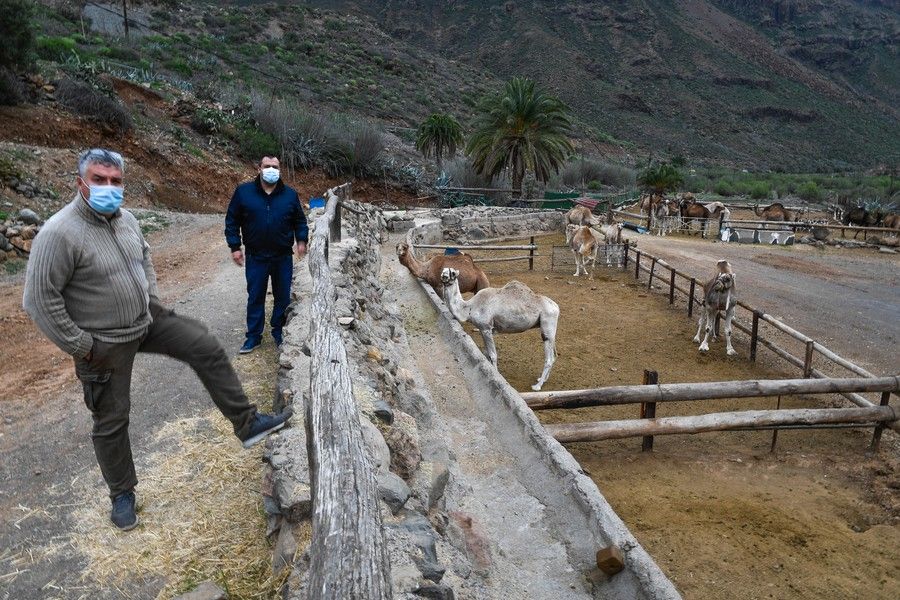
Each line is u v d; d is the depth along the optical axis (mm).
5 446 4492
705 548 5188
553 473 4758
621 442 7527
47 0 48875
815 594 4645
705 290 10820
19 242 11430
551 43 171500
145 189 21578
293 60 72375
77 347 2887
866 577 4859
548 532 4242
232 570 3074
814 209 40625
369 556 1863
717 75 174500
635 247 18453
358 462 2334
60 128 21016
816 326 12555
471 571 3520
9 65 21031
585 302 14367
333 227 10867
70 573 3092
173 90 31406
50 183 17016
